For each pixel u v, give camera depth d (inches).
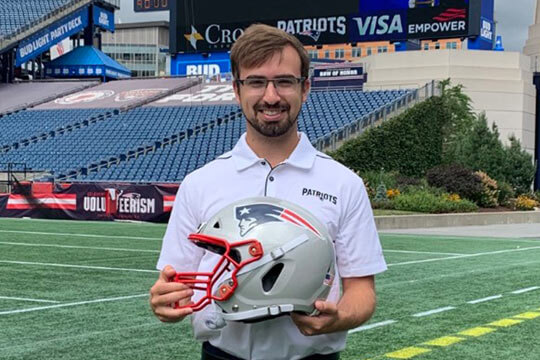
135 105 1413.6
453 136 1258.6
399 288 359.3
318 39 1391.5
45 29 1690.5
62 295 329.4
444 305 309.1
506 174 1154.0
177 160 1066.7
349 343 234.2
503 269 446.3
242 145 96.6
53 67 1748.3
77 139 1250.0
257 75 90.7
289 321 90.9
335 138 1034.1
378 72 1419.8
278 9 1419.8
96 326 258.4
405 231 808.9
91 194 887.1
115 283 369.4
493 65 1390.3
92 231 722.2
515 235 767.1
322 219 93.5
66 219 904.9
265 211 83.7
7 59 1705.2
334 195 95.0
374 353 220.7
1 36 1617.9
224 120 1240.2
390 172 1092.5
